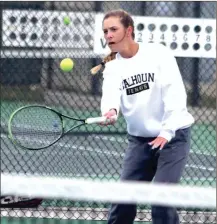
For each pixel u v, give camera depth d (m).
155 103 10.73
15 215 14.54
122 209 10.97
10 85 22.00
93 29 17.28
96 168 18.17
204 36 16.53
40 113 11.82
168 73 10.57
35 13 17.22
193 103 21.80
